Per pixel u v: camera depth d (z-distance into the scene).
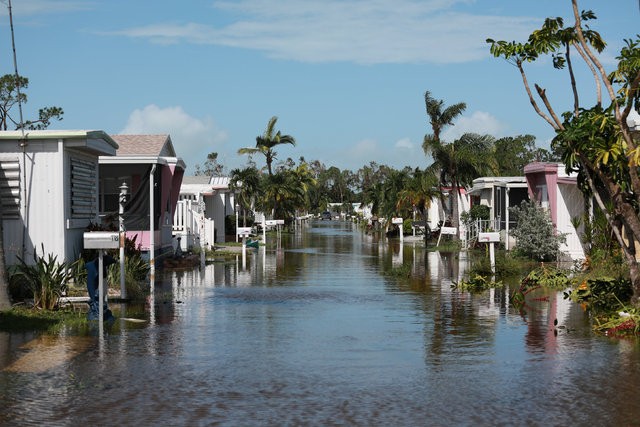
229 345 11.92
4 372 9.93
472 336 12.74
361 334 12.99
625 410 8.09
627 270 20.58
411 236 60.19
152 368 10.21
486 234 24.77
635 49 14.09
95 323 14.02
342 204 167.75
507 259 26.66
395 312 15.84
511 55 14.85
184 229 34.62
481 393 8.85
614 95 13.80
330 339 12.49
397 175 62.41
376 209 78.38
